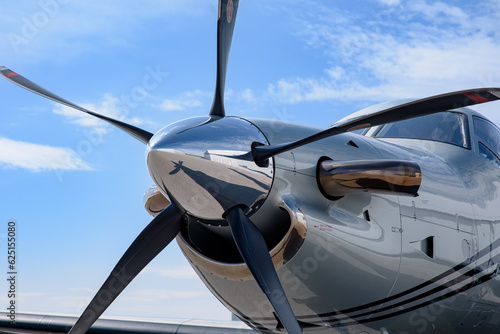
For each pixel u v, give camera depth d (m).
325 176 3.56
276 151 3.45
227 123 3.58
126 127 4.23
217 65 3.92
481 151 4.98
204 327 5.81
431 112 3.57
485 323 4.67
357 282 3.67
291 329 3.30
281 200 3.47
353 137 4.02
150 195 4.06
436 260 4.02
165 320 6.14
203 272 3.83
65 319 6.45
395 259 3.77
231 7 3.98
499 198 4.72
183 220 3.79
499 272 4.53
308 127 3.79
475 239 4.33
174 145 3.40
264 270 3.36
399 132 5.07
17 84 4.68
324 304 3.70
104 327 6.21
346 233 3.58
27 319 6.57
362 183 3.46
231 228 3.41
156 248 3.76
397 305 3.92
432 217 4.06
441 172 4.42
